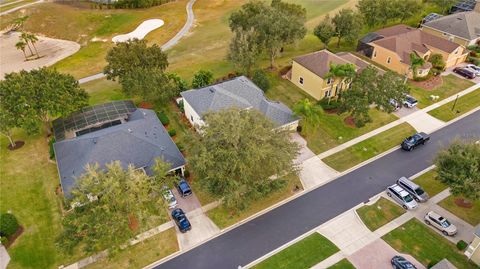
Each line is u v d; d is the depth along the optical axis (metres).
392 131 49.59
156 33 87.88
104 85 63.06
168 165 35.19
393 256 32.88
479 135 48.38
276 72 64.50
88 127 47.59
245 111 38.31
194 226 36.03
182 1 111.75
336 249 33.66
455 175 34.38
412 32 67.69
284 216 37.28
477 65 65.94
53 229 35.56
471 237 34.66
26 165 43.78
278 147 37.00
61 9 100.31
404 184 39.47
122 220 30.06
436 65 63.19
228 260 32.84
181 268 32.16
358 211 37.75
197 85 57.19
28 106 43.19
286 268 32.03
